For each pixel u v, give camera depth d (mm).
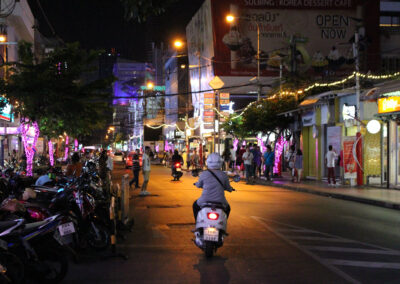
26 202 7469
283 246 8391
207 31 53531
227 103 39781
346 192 17953
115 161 69625
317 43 53000
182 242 8812
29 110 16406
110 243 8078
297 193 18797
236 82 52156
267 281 6129
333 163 21141
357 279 6211
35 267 5867
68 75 16766
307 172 26859
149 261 7316
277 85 32906
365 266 6930
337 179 23984
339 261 7246
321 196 17750
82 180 8430
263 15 52500
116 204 10680
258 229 10141
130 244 8633
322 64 52688
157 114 92188
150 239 9102
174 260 7371
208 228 7270
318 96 24672
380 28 53781
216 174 7734
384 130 21266
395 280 6160
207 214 7406
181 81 73312
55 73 16719
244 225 10641
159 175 32000
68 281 6215
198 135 56625
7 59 29359
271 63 52156
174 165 25969
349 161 20781
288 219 11617
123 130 143375
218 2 51906
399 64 53688
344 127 22938
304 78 32531
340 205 14867
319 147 24750
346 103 22250
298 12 53031
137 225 10734
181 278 6301
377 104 20078
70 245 7016
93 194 8688
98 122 18500
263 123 27562
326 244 8570
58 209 7980
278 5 52781
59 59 16672
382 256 7594
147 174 17578
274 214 12461
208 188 7680
